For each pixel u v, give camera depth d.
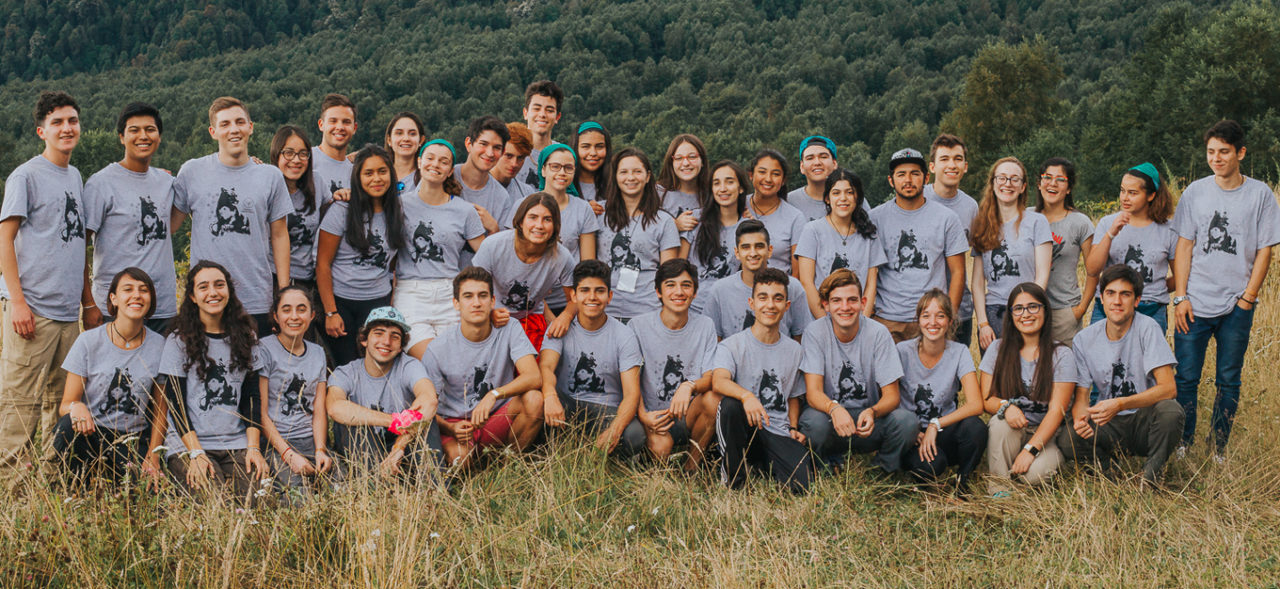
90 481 4.34
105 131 41.91
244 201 5.11
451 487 4.67
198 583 3.58
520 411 4.96
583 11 151.00
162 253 5.00
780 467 5.04
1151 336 4.98
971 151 40.34
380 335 4.82
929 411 5.14
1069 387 5.00
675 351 5.22
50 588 3.58
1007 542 4.31
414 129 5.94
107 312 4.98
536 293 5.46
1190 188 5.46
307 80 110.94
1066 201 5.87
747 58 115.94
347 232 5.34
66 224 4.72
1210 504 4.63
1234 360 5.32
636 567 3.94
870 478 5.02
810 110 87.00
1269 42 25.03
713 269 5.80
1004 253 5.68
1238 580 3.88
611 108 110.88
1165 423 4.82
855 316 4.99
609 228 5.74
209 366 4.60
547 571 3.88
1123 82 65.38
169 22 164.12
